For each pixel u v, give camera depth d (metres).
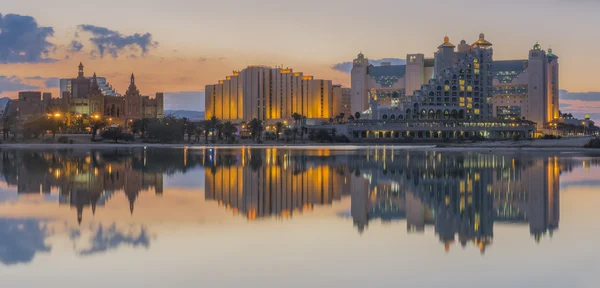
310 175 94.31
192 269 33.09
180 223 47.16
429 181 84.50
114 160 134.25
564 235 42.50
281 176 92.19
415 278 31.48
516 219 49.84
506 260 35.19
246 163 125.50
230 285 30.25
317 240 40.66
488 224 47.38
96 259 35.25
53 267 33.50
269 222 47.88
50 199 62.25
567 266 33.78
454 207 57.53
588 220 48.91
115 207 56.22
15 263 34.31
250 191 70.69
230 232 43.41
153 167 111.25
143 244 39.22
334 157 153.00
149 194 67.12
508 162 129.88
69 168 107.31
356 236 42.12
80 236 41.75
